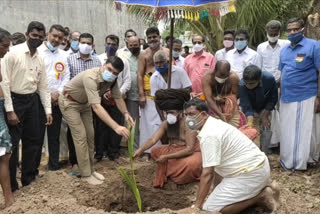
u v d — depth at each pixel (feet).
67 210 12.80
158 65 17.71
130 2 14.61
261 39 31.37
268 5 28.48
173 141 16.11
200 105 11.92
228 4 14.24
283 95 17.69
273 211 12.54
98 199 14.73
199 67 21.27
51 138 18.12
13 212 12.89
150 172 17.24
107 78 14.62
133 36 20.35
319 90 16.71
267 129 18.08
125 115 16.26
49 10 34.71
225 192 12.23
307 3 28.45
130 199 14.94
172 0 14.10
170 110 15.31
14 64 14.49
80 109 16.42
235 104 16.44
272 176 16.81
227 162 12.18
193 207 12.09
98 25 40.88
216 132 11.73
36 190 15.30
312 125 17.28
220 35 30.09
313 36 20.93
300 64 16.87
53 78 17.79
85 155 16.38
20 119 14.93
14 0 31.32
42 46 17.92
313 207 13.58
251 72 15.88
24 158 15.92
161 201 14.67
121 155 21.34
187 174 15.34
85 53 18.57
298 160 17.26
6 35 12.47
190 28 32.86
